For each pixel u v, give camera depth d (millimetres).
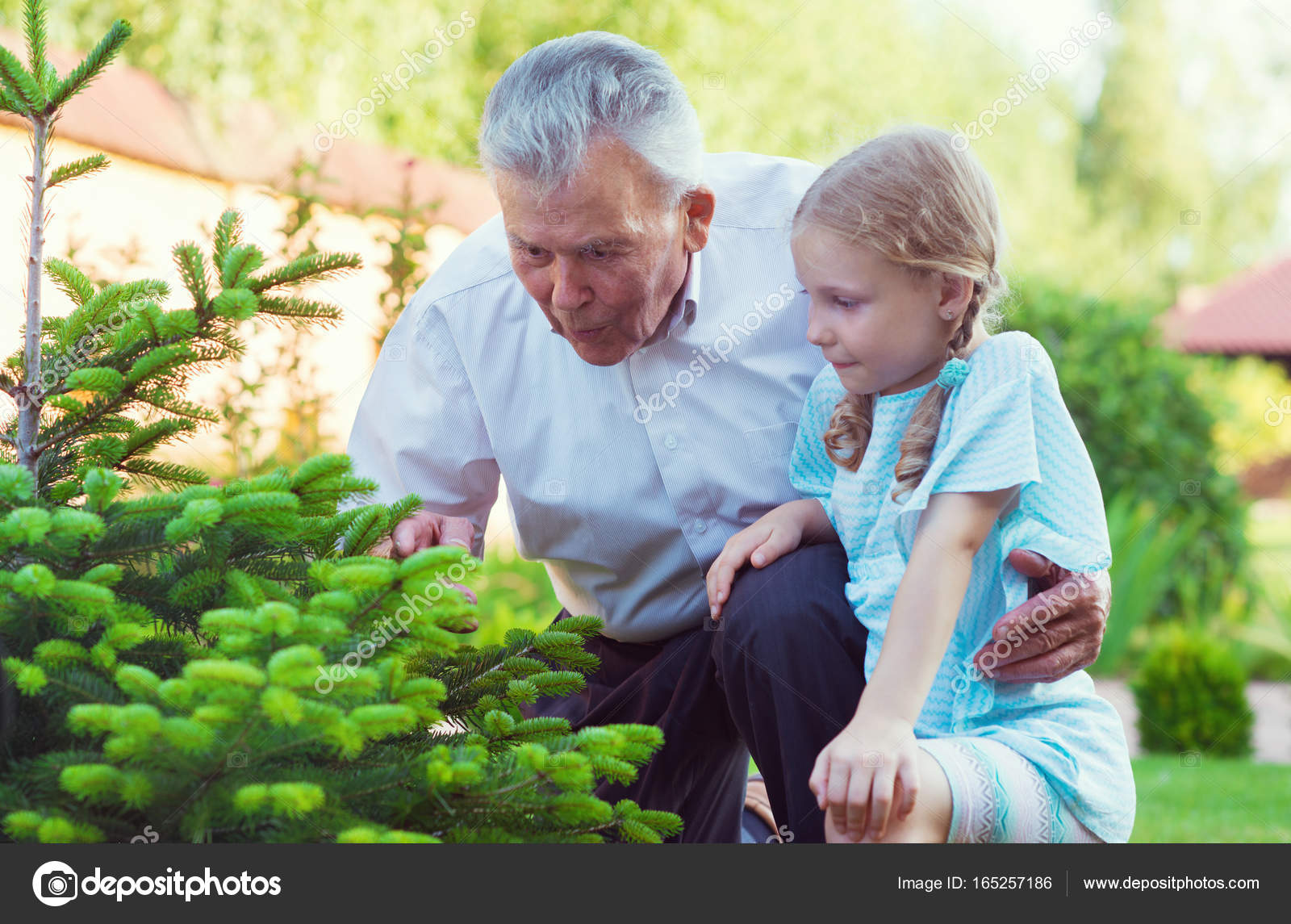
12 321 2797
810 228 1398
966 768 1245
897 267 1373
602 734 1161
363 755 1127
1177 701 3793
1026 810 1247
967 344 1460
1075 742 1355
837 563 1515
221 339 1300
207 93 4164
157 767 951
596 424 1678
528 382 1700
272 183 3547
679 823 1278
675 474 1668
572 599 1841
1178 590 4578
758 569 1508
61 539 1096
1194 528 4645
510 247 1405
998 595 1431
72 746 1102
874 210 1358
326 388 3125
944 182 1383
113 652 1059
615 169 1324
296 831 1005
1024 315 4598
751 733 1476
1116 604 4523
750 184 1770
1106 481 4645
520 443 1697
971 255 1388
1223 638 4555
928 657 1287
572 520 1703
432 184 3832
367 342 3287
